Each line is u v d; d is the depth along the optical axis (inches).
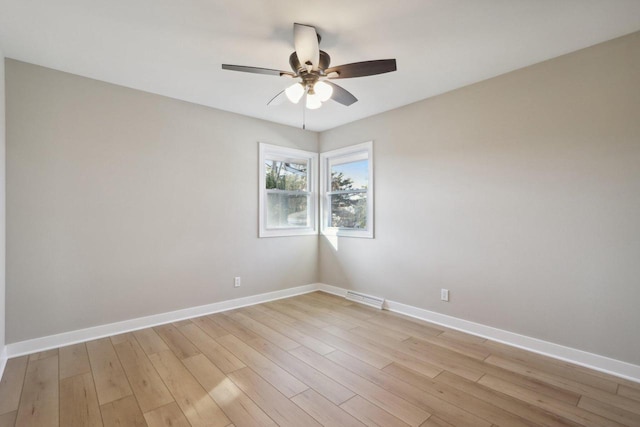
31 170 103.3
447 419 71.4
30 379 87.4
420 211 137.3
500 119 112.7
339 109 148.4
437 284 131.6
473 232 120.2
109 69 107.9
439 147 130.6
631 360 87.9
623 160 88.8
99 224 116.2
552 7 76.4
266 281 164.9
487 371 92.5
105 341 112.9
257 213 160.9
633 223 87.5
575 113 96.7
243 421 70.7
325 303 161.2
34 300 104.1
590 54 94.0
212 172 144.9
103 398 79.0
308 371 92.6
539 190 103.9
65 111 109.5
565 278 98.9
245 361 98.7
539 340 104.0
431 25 83.6
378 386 84.7
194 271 139.6
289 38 89.5
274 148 167.3
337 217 180.5
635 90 86.8
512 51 96.9
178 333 121.0
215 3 74.3
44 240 105.8
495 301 114.4
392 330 124.4
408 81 118.0
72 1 73.2
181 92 127.6
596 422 70.5
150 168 127.5
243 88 123.8
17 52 96.5
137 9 76.4
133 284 123.8
